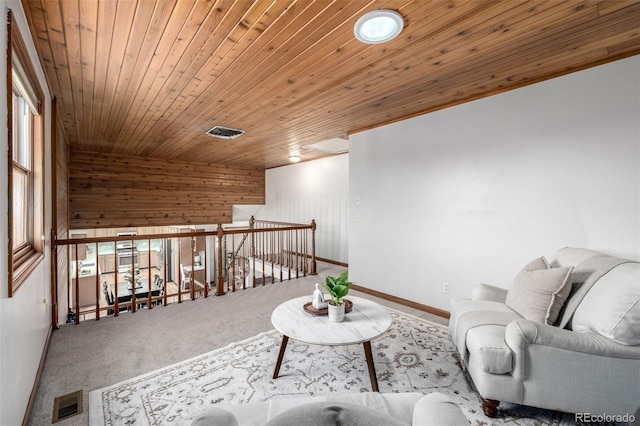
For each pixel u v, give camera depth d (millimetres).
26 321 1708
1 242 1233
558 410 1603
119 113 3293
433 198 3229
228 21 1673
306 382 2023
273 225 7754
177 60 2109
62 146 3965
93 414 1713
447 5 1548
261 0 1506
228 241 8414
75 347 2496
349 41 1880
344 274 2203
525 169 2570
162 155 6090
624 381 1517
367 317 2174
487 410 1699
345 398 1193
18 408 1501
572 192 2336
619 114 2127
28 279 1778
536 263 2188
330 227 6168
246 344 2568
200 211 7043
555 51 2049
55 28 1732
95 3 1528
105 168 5840
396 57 2090
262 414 1113
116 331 2818
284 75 2354
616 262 1766
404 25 1714
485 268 2836
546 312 1852
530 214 2549
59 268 3426
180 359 2318
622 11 1605
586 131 2264
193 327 2926
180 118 3479
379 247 3803
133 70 2258
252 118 3488
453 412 929
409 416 1084
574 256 2117
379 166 3775
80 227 5609
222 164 7320
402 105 3111
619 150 2131
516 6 1557
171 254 9906
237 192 7621
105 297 8289
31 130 2131
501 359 1639
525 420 1669
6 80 1296
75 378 2059
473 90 2744
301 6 1550
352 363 2260
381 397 1194
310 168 6605
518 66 2270
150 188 6352
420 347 2494
